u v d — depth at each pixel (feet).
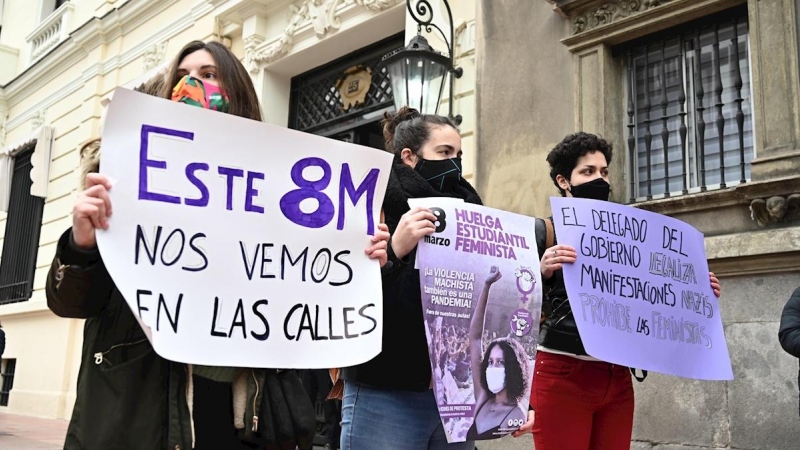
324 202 6.32
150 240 5.34
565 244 8.39
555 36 17.75
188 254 5.51
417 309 6.95
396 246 6.84
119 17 35.81
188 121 5.71
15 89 44.65
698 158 15.56
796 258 12.73
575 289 8.16
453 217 7.25
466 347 6.93
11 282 40.73
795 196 12.87
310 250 6.15
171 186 5.55
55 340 34.55
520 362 7.23
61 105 39.65
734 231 14.02
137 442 5.11
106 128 5.32
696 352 9.01
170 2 33.06
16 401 36.22
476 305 7.11
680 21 15.74
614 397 8.36
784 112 13.60
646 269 8.86
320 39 25.49
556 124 17.28
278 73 28.63
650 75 16.63
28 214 41.04
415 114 8.82
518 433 7.82
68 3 41.70
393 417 6.77
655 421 14.17
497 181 18.11
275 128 6.16
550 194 16.88
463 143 19.81
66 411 32.32
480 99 19.03
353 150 6.54
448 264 7.05
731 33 15.31
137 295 5.14
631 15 16.14
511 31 18.75
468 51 20.15
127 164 5.37
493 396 6.95
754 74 14.11
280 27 27.86
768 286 13.16
